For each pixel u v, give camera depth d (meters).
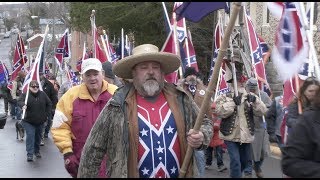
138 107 4.32
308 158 3.75
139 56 4.34
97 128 4.30
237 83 9.32
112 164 4.24
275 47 4.85
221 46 3.53
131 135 4.22
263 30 23.69
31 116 12.73
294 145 3.75
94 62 6.14
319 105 3.79
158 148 4.23
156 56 4.37
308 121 3.75
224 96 9.16
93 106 6.09
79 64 21.92
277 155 9.84
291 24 4.84
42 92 13.01
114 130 4.24
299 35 4.83
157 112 4.31
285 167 3.80
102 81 6.19
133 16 28.64
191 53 13.27
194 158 4.33
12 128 20.92
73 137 6.11
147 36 30.12
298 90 6.38
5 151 14.43
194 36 28.31
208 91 3.72
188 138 3.98
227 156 13.09
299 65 4.81
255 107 9.10
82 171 4.36
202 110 3.83
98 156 4.33
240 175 9.11
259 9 24.08
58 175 10.23
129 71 4.48
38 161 12.57
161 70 4.48
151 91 4.32
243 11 13.60
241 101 9.13
